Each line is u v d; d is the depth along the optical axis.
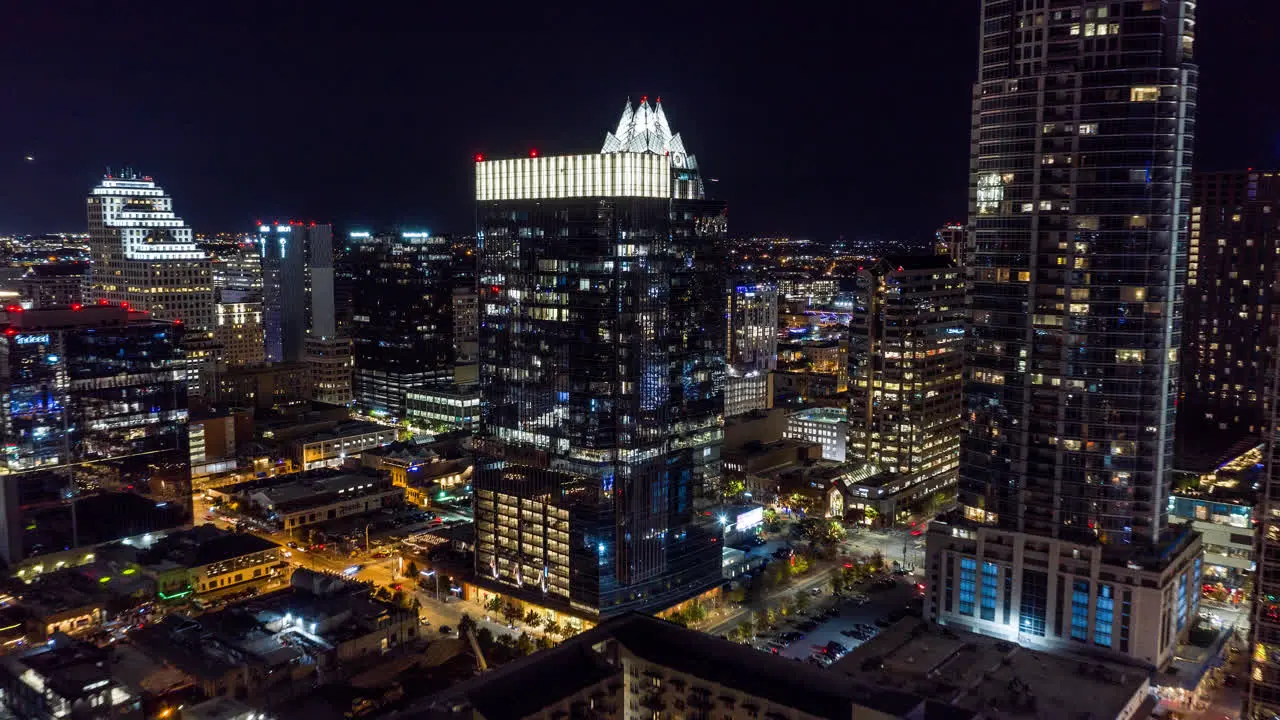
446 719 138.88
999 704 178.00
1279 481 158.25
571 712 148.88
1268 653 160.50
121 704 171.12
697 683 152.00
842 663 194.75
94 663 180.25
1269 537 159.50
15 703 176.88
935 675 188.38
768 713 144.50
